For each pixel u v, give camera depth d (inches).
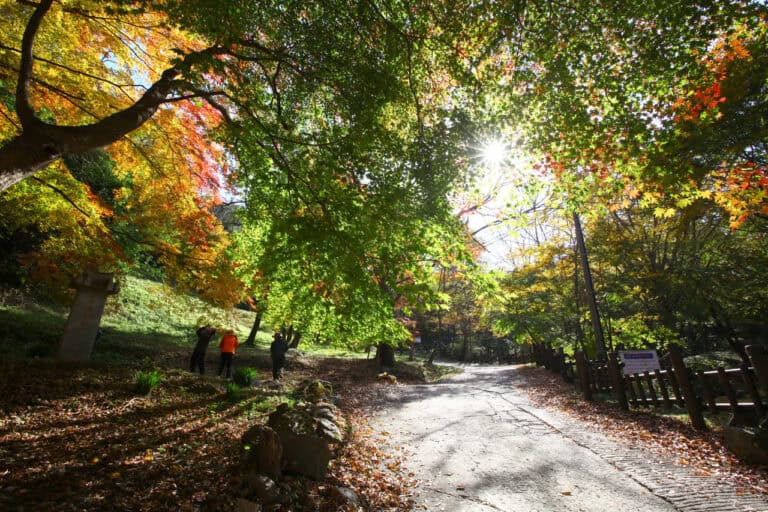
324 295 251.9
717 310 550.0
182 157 329.4
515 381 629.6
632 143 245.4
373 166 224.1
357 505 177.6
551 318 818.2
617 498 179.5
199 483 166.6
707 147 255.1
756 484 185.2
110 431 224.1
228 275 395.5
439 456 255.6
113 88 312.8
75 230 320.5
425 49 251.1
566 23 221.1
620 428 300.7
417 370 867.4
